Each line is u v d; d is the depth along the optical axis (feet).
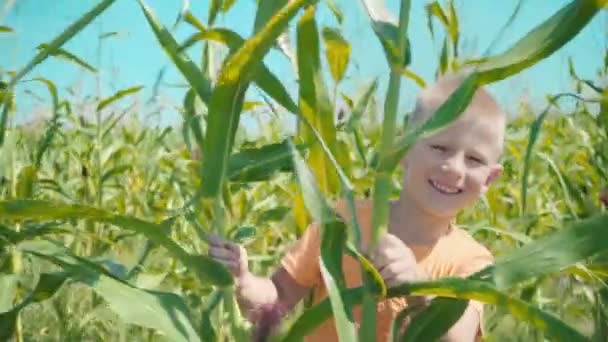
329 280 5.63
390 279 6.35
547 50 5.36
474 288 5.36
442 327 6.03
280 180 13.48
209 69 7.15
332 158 5.93
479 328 8.83
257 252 15.57
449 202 8.30
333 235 5.82
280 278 9.82
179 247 5.99
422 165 8.29
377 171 6.03
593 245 5.37
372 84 9.92
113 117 16.99
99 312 11.79
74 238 14.19
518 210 17.88
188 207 7.15
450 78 8.45
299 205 9.75
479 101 8.27
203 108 7.63
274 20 5.38
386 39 5.94
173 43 6.44
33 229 7.77
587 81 10.63
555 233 5.51
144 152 20.17
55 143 17.49
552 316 5.08
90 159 16.75
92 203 16.52
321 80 6.41
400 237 9.14
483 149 8.20
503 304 5.30
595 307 9.97
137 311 5.81
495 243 15.88
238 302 8.02
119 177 19.48
